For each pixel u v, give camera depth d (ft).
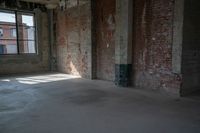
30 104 12.57
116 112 10.98
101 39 20.80
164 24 14.74
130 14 16.66
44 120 9.84
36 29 27.14
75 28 23.63
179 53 13.84
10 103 12.81
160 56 15.28
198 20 14.87
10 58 25.25
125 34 16.93
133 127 8.95
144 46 16.44
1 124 9.38
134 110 11.28
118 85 17.95
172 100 13.26
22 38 27.20
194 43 14.82
